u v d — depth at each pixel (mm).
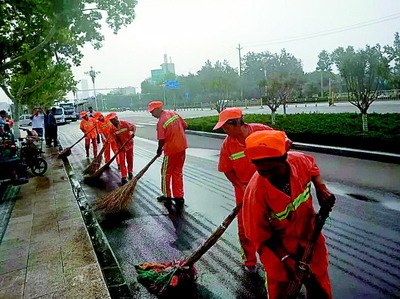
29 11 8414
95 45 11594
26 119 39812
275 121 14039
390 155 7297
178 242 4227
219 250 3861
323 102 37656
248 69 57156
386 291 2857
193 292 3072
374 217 4414
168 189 5766
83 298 2961
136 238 4441
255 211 1987
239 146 2926
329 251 3600
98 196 6699
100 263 3773
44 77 17938
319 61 57250
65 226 4715
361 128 9812
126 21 11102
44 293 3078
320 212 2191
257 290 3033
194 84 62750
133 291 3186
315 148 9391
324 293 2213
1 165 6836
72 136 21406
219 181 7059
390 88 31922
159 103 5324
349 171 6832
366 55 9500
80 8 9727
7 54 9547
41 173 8648
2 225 4969
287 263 2039
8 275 3445
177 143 5395
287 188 1961
